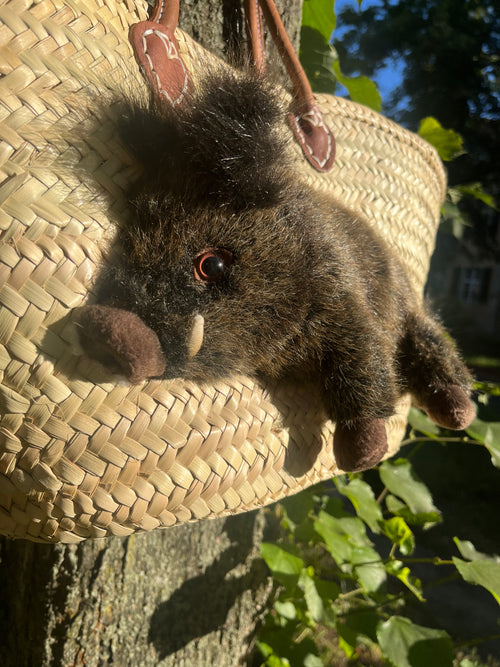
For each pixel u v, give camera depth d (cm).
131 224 22
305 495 55
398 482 53
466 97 288
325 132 35
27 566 43
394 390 31
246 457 26
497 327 425
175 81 25
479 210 290
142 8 27
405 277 39
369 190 40
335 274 27
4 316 20
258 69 26
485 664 69
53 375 20
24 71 21
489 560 46
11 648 45
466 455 137
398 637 45
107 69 23
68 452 21
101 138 22
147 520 23
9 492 21
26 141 21
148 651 45
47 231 20
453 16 281
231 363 24
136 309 21
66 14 22
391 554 53
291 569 48
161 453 23
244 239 23
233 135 21
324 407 30
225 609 51
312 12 54
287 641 56
